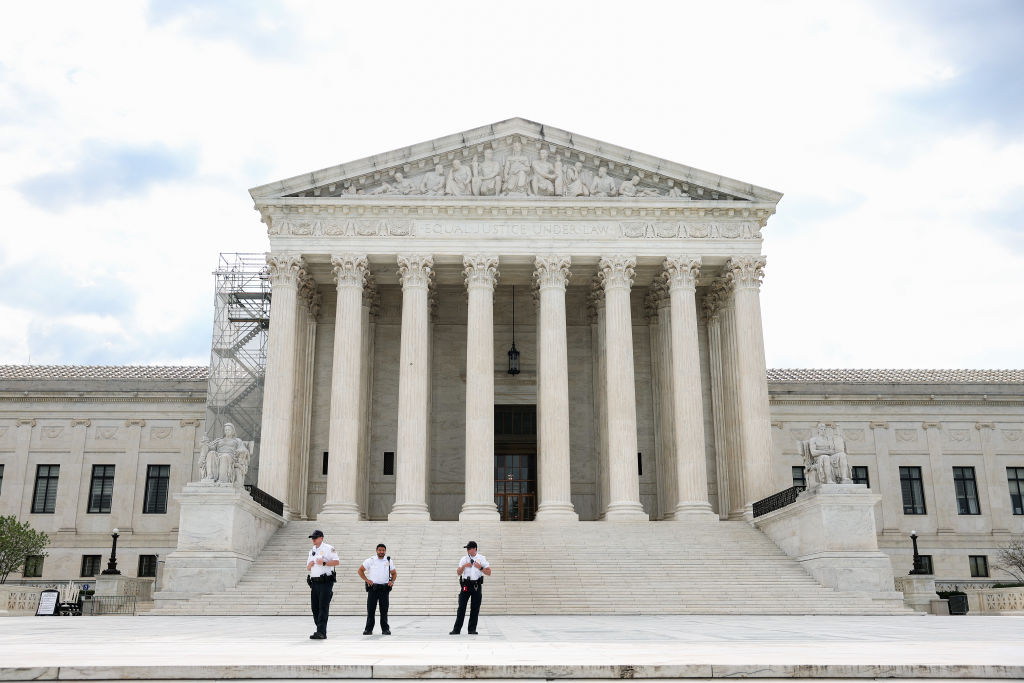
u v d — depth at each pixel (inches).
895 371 2748.5
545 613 1282.0
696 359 1877.5
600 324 2074.3
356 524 1683.1
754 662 523.5
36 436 2388.0
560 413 1831.9
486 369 1841.8
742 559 1533.0
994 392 2506.2
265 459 1787.6
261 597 1342.3
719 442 2090.3
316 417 2121.1
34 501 2351.1
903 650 631.8
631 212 1939.0
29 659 556.7
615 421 1838.1
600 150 1966.0
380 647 669.3
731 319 2006.6
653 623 1063.6
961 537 2409.0
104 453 2377.0
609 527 1684.3
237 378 2255.2
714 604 1325.0
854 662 524.7
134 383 2407.7
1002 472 2468.0
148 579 1716.3
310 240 1907.0
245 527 1492.4
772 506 1692.9
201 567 1398.9
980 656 574.9
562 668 506.6
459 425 2193.7
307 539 1616.6
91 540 2315.5
